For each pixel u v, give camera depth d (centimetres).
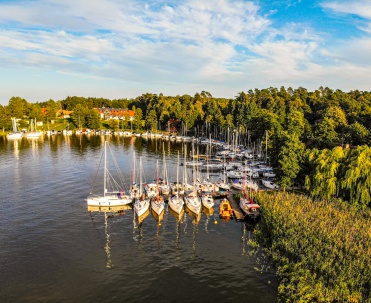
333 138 10644
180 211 6725
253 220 6222
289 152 7381
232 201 7450
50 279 4291
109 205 7094
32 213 6694
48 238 5525
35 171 10506
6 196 7800
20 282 4206
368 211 5591
